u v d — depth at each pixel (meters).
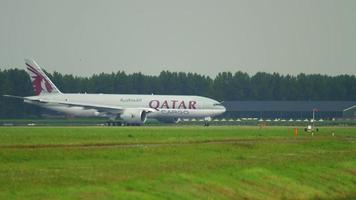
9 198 122.38
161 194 141.50
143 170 162.50
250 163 190.62
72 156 193.75
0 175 144.62
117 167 167.88
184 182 152.62
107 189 136.12
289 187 171.75
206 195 149.38
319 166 197.75
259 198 159.12
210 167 175.62
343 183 187.88
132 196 135.38
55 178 142.38
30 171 154.25
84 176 147.38
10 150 196.38
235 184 161.88
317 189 177.38
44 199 124.00
